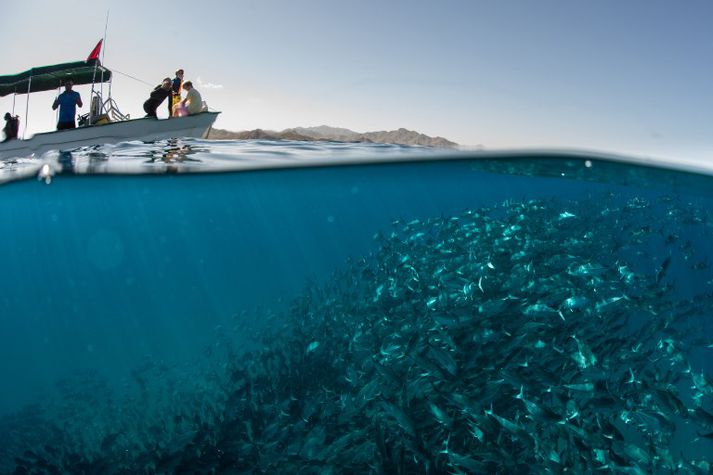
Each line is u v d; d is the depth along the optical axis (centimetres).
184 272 4734
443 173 1349
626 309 612
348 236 3597
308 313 856
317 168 1217
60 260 3638
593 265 576
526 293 607
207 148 1203
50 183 1241
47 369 2998
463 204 2166
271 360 758
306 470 442
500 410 468
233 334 1046
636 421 470
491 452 406
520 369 475
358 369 600
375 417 454
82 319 4806
